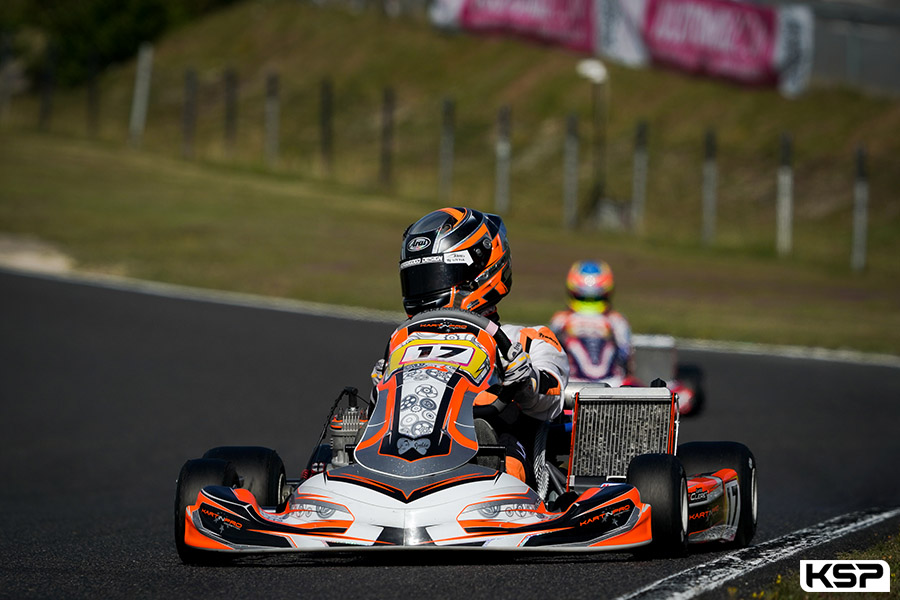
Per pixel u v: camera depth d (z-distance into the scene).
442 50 192.50
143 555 20.45
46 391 50.56
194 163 145.38
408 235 20.27
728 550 20.53
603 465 20.48
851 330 68.94
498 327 19.47
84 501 32.31
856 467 36.44
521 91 174.25
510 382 18.97
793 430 42.97
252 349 59.72
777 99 160.12
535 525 16.78
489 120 168.75
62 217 104.44
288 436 42.47
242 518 17.19
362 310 72.94
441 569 17.45
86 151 145.12
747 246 118.44
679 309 76.38
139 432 43.44
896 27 158.38
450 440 17.59
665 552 18.27
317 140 168.12
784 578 16.41
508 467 18.41
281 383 52.22
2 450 40.50
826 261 114.94
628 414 20.55
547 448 21.81
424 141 164.12
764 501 30.73
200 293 76.88
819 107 156.12
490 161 155.50
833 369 56.31
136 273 83.50
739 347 62.56
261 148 162.25
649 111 164.12
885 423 44.28
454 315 19.34
